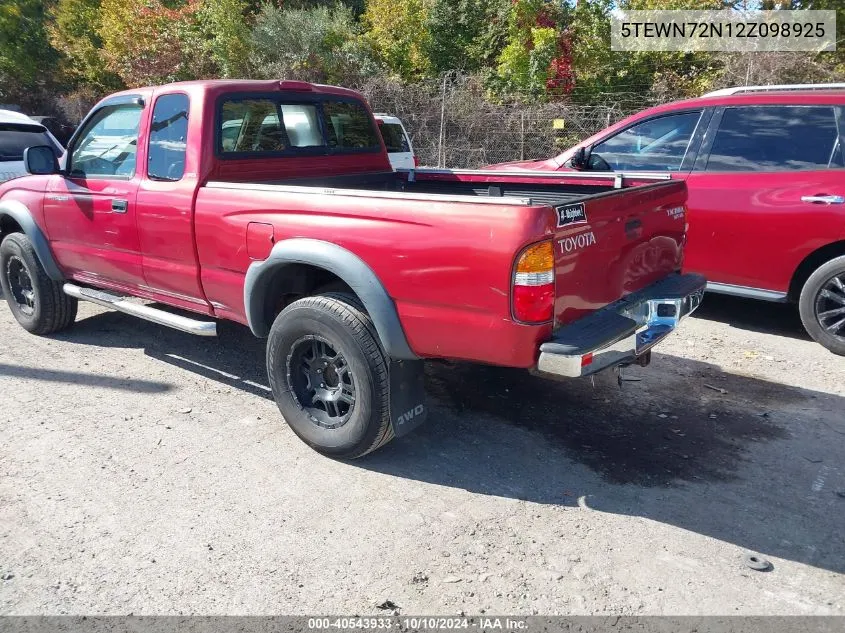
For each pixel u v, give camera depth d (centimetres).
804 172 530
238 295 396
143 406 436
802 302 539
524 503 335
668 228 393
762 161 551
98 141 475
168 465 367
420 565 291
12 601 269
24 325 565
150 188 427
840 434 405
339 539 307
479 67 2120
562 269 303
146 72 2086
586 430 410
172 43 2070
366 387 341
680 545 304
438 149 1588
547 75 1856
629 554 297
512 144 1575
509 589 277
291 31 1981
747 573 286
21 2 2553
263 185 371
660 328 370
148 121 435
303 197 352
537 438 400
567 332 310
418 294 317
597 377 487
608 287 343
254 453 380
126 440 393
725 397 455
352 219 334
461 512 328
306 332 356
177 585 278
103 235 469
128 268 463
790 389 467
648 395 458
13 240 540
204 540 306
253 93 434
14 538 306
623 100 1636
